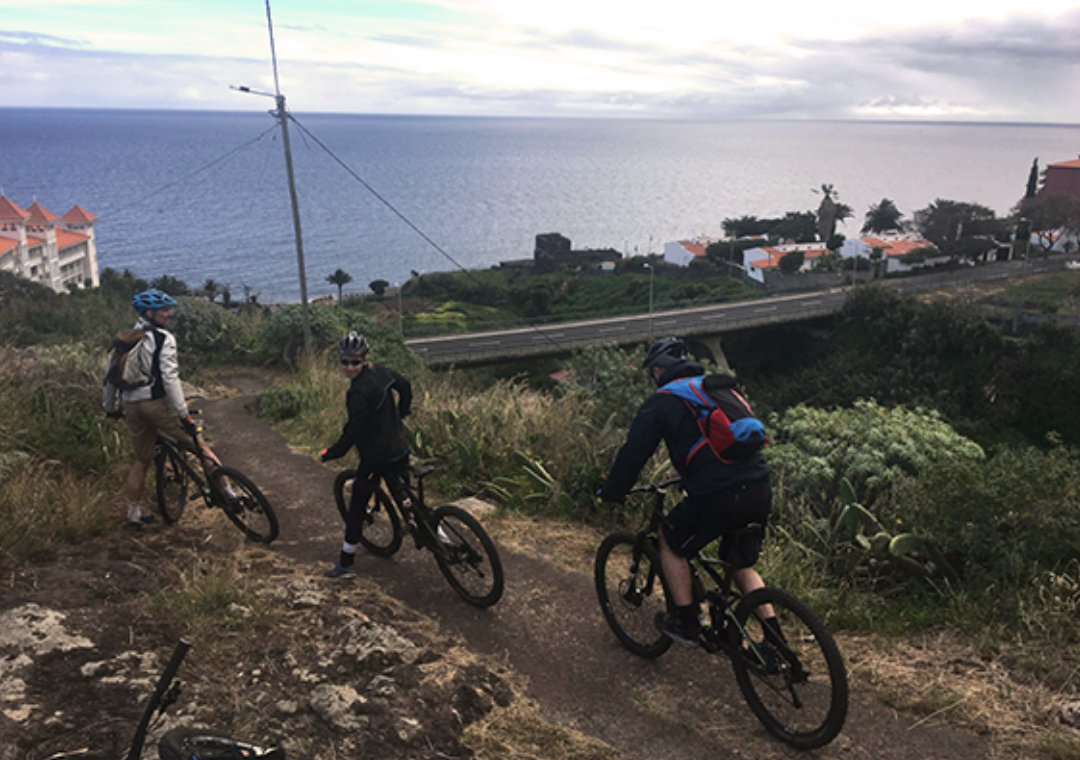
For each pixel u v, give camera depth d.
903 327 70.69
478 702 3.33
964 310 68.62
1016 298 79.56
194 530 5.62
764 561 4.87
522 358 58.16
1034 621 3.77
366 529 5.44
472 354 56.59
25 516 4.79
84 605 3.84
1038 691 3.32
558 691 3.58
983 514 4.48
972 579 4.44
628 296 105.19
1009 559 4.25
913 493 4.96
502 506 6.32
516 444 7.18
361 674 3.42
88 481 6.11
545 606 4.46
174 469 5.61
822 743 3.01
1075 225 122.31
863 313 74.81
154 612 3.84
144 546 5.07
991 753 2.98
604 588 4.08
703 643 3.43
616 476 3.34
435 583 4.79
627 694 3.56
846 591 4.57
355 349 4.33
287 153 18.11
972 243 107.56
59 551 4.71
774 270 100.19
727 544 3.28
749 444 3.04
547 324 70.62
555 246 149.50
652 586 3.72
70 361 8.31
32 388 7.43
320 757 2.77
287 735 2.87
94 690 3.00
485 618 4.32
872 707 3.33
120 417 5.44
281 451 8.38
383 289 118.56
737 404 3.11
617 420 8.52
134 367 5.09
